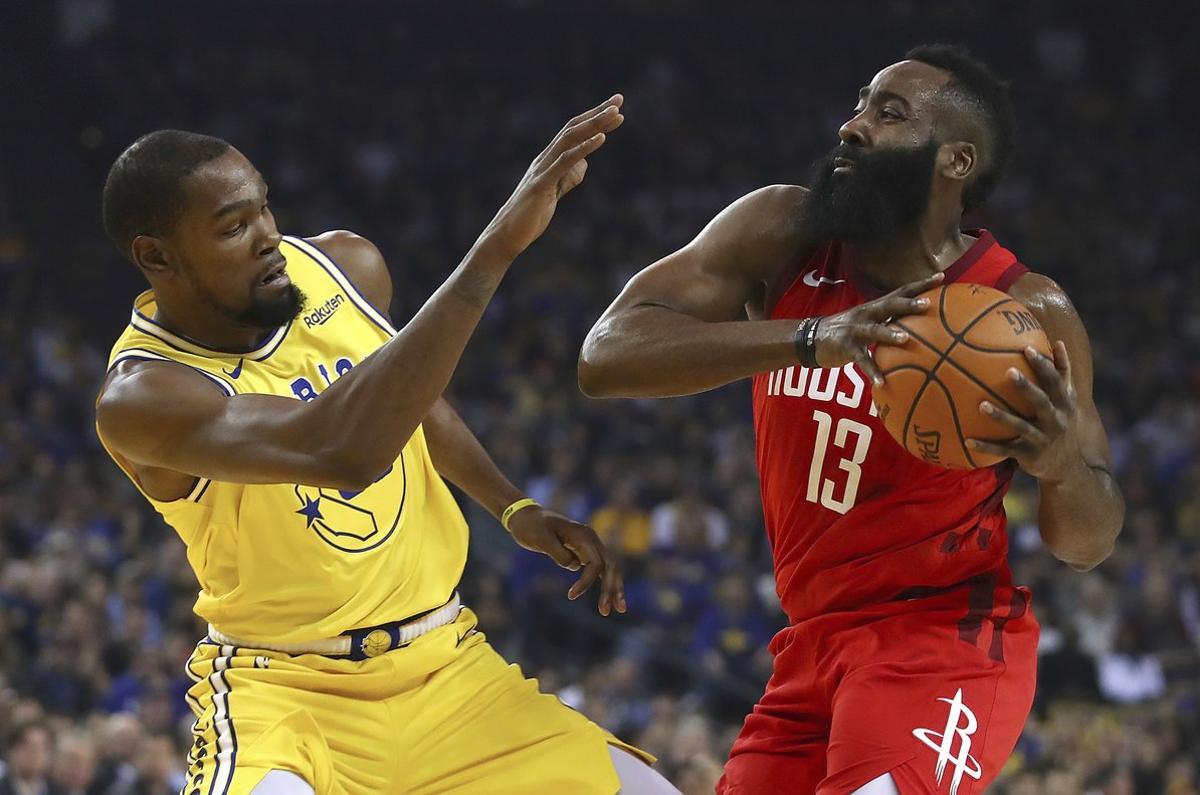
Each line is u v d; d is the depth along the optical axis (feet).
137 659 56.90
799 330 18.38
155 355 20.29
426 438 23.04
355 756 20.59
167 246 19.97
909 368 17.74
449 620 21.84
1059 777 53.42
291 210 116.57
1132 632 70.28
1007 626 21.04
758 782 21.25
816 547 20.79
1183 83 144.66
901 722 19.61
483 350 100.73
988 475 20.43
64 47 124.67
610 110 17.63
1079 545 20.34
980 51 145.89
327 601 20.53
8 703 49.70
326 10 134.41
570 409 90.99
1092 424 20.63
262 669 20.66
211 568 20.89
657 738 53.78
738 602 67.31
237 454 18.37
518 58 137.39
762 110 137.28
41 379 88.17
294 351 21.16
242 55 130.41
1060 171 134.51
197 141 20.20
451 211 119.44
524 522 22.61
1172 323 111.86
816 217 20.11
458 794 21.20
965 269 20.38
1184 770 58.65
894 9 144.56
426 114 129.08
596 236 118.42
